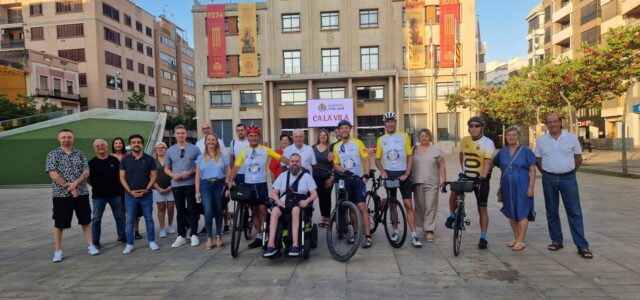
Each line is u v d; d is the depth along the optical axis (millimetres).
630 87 15023
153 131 25438
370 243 6230
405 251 5984
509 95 23297
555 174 5691
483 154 6059
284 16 39219
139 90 59656
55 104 42500
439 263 5371
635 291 4270
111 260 6047
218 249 6516
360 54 38406
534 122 23516
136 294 4590
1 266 5891
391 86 37219
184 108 67125
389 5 37906
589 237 6484
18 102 37406
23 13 50844
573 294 4227
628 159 23438
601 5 37594
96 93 49844
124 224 7199
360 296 4312
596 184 13172
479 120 6078
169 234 7824
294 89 39312
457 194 6422
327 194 7730
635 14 33656
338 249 6035
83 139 23281
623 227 7141
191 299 4391
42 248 6949
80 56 49906
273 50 39219
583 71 15398
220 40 39469
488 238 6621
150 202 6691
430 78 37406
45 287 4926
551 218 5852
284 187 5730
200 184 6641
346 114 36219
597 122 41531
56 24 50219
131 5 57844
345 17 38375
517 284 4547
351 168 6566
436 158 6535
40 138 23125
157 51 65312
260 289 4602
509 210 5918
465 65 37094
